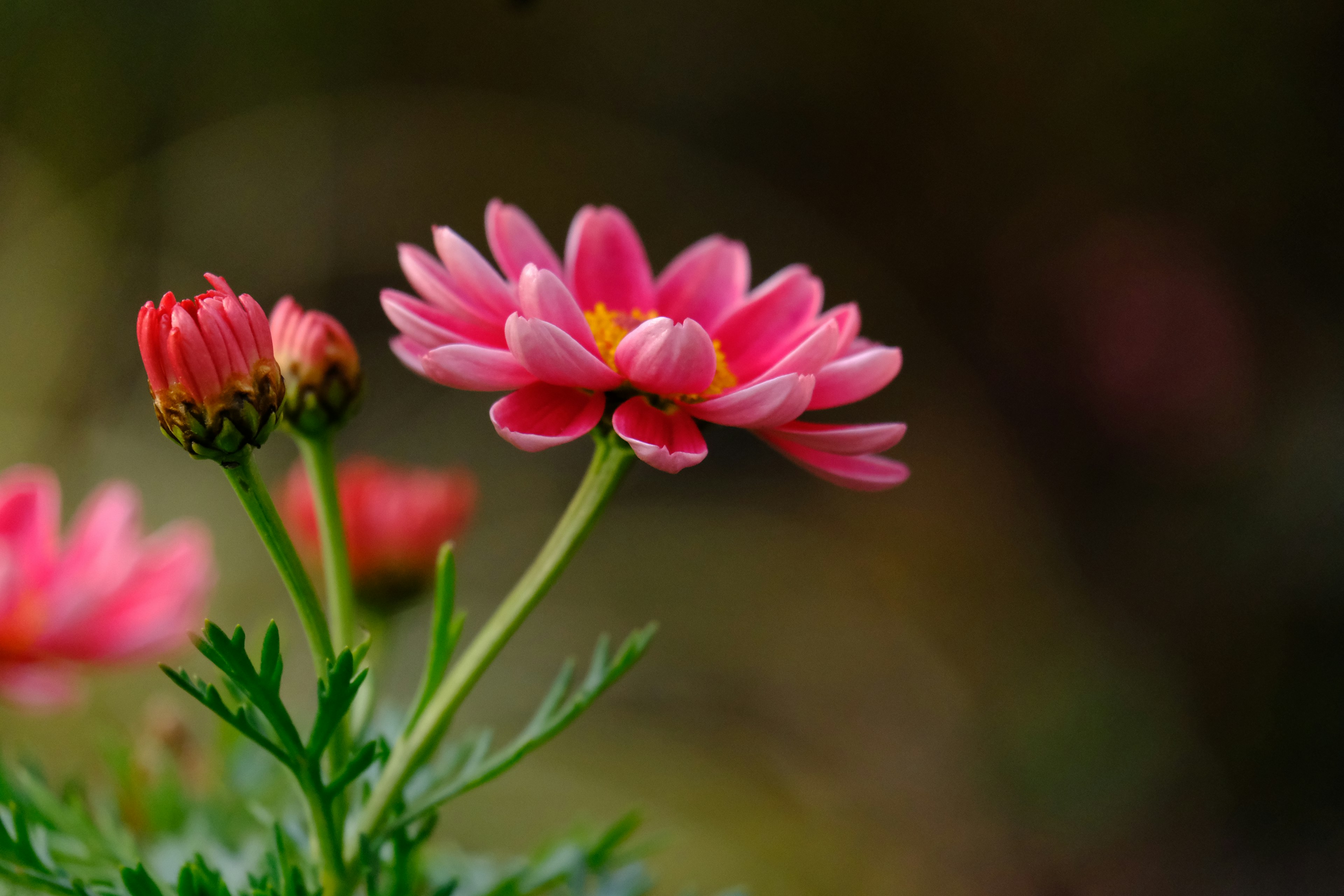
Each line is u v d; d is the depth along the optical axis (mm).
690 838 870
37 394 995
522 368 343
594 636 1097
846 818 979
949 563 1273
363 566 410
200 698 321
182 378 328
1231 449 1265
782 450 353
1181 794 1044
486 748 341
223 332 329
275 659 321
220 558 935
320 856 335
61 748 594
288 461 1035
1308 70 1291
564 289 341
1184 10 1326
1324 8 1269
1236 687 1122
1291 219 1312
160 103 1187
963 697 1124
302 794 331
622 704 1036
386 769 336
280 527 333
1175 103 1361
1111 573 1254
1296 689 1094
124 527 409
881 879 929
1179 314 1323
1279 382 1272
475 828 804
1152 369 1319
